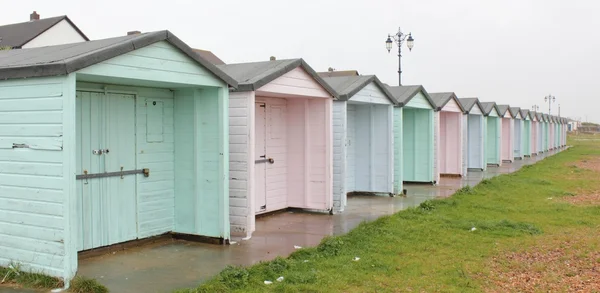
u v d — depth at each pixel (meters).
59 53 6.48
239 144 8.95
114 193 7.76
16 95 6.16
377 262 7.10
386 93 14.15
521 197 13.68
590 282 6.49
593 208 11.82
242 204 8.94
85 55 5.93
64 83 5.78
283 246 8.23
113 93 7.70
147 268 6.89
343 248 7.90
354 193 15.12
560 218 10.63
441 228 9.52
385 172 14.76
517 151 30.34
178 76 7.35
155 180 8.38
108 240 7.69
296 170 11.78
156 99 8.36
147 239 8.29
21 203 6.18
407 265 7.04
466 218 10.49
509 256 7.66
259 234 9.20
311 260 7.18
